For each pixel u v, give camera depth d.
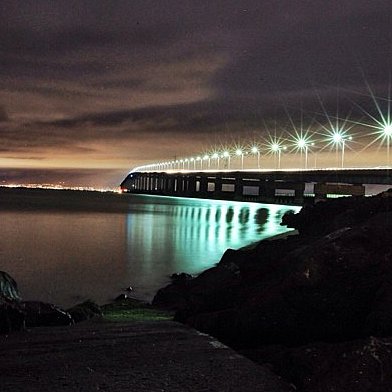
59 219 76.75
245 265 13.93
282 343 9.12
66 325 11.62
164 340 9.69
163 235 52.88
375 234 9.80
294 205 156.25
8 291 12.21
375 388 5.95
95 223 69.56
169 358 8.38
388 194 23.44
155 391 6.77
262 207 150.38
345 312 8.88
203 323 10.50
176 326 11.13
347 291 9.02
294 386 7.04
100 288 22.27
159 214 99.50
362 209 20.42
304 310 9.09
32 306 12.05
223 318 10.19
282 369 7.58
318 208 28.83
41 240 45.53
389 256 9.29
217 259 33.47
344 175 107.12
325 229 22.02
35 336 10.12
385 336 7.74
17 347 9.19
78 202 165.75
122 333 10.39
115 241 45.59
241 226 69.94
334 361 6.65
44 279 24.45
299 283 9.26
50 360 8.28
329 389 6.22
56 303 18.86
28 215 86.31
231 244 44.31
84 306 14.30
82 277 25.25
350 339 8.70
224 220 84.38
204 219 86.00
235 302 11.45
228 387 6.96
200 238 50.16
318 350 7.50
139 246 41.56
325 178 115.31
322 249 9.62
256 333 9.34
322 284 9.17
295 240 20.41
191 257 34.47
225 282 13.27
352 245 9.61
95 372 7.61
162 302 17.19
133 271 27.52
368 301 8.84
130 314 14.56
